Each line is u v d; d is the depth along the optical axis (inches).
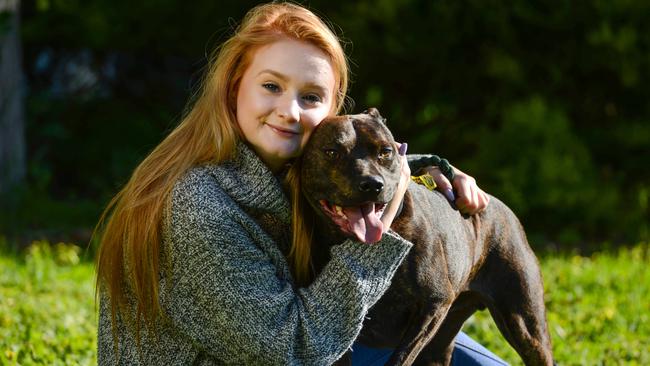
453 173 141.1
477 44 405.7
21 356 186.7
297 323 116.8
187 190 119.8
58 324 214.4
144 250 121.2
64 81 507.5
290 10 127.2
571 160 380.5
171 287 120.6
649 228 384.5
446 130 429.1
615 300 250.5
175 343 122.6
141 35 460.8
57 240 362.3
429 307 129.0
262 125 122.8
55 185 479.8
